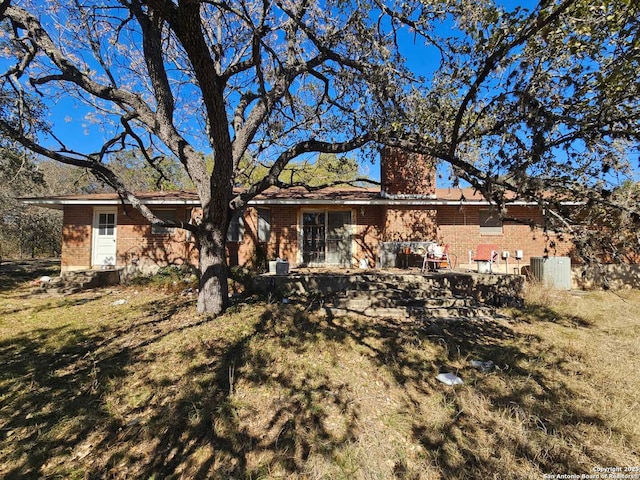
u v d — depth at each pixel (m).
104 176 7.45
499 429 3.42
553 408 3.80
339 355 5.23
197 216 12.76
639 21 2.55
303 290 9.59
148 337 5.87
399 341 5.84
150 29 7.04
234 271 11.40
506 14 3.19
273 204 12.84
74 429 3.38
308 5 6.73
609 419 3.62
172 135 7.42
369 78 5.97
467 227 13.02
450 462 2.98
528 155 3.41
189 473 2.86
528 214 12.92
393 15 5.60
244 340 5.70
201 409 3.69
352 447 3.15
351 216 13.38
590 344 5.96
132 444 3.20
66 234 13.01
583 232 3.08
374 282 9.44
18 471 2.87
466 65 4.34
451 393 4.13
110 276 11.94
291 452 3.09
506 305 8.64
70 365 4.81
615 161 3.23
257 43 5.61
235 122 8.79
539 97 3.47
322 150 6.90
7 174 11.92
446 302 8.04
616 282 11.85
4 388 4.16
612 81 2.96
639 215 2.72
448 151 4.84
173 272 12.02
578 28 2.92
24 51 7.29
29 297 9.62
